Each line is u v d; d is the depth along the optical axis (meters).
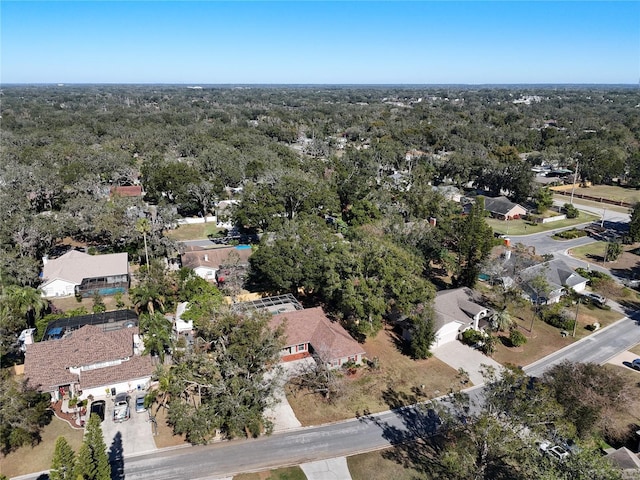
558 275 63.84
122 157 120.62
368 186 96.81
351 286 48.47
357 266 50.19
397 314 54.72
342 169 108.81
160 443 36.06
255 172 105.31
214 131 172.12
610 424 36.72
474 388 43.44
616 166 127.56
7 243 63.75
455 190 114.25
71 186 94.62
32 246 66.62
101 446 29.59
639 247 84.25
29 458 34.09
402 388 43.41
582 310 59.66
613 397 37.84
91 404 39.53
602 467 26.44
